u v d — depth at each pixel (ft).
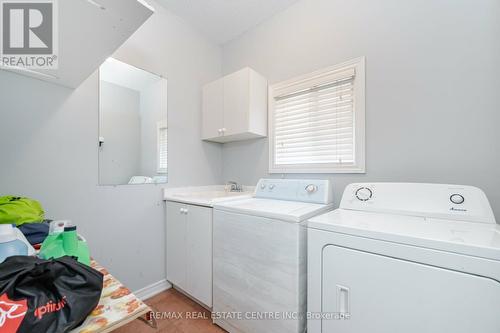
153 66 6.32
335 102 5.61
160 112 6.49
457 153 3.98
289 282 3.58
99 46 3.25
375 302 2.77
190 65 7.34
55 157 4.56
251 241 4.15
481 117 3.77
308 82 6.01
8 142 4.00
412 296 2.54
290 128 6.51
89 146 5.06
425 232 2.70
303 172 6.13
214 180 8.15
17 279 1.47
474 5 3.84
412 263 2.55
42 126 4.39
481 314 2.20
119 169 5.58
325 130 5.79
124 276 5.64
